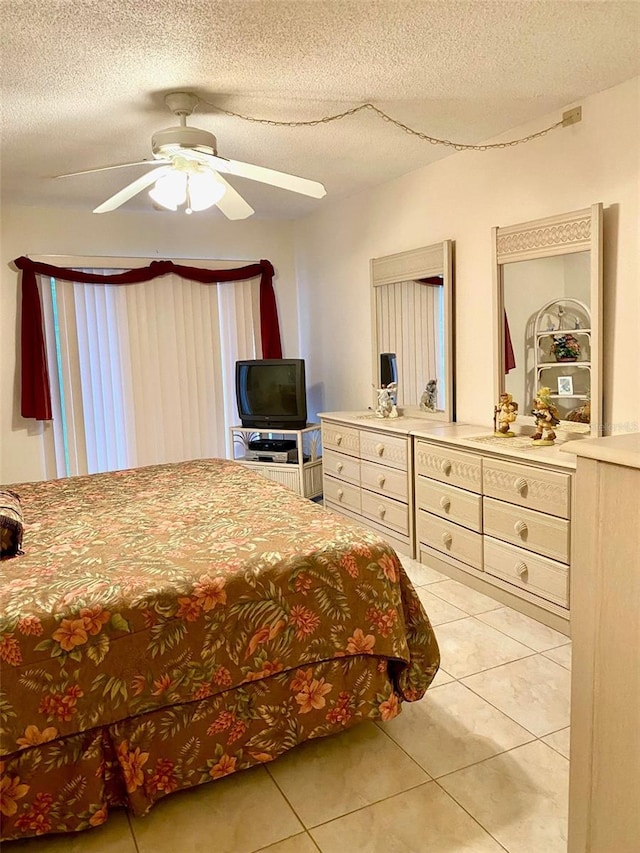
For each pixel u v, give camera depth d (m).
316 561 1.97
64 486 3.03
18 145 3.31
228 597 1.83
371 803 1.85
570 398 3.08
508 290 3.39
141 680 1.72
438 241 3.96
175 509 2.53
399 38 2.28
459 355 3.88
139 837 1.75
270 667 1.88
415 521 3.75
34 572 1.90
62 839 1.76
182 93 2.67
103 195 4.38
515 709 2.28
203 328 5.29
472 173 3.64
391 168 4.04
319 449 5.59
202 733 1.82
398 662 2.13
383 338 4.49
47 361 4.77
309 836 1.74
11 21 2.05
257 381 5.03
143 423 5.12
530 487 2.86
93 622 1.67
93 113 2.89
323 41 2.28
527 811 1.80
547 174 3.17
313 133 3.30
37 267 4.60
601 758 1.09
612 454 1.00
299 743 2.00
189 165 2.65
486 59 2.48
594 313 2.90
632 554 1.00
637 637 1.00
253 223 5.48
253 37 2.23
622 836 1.06
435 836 1.72
